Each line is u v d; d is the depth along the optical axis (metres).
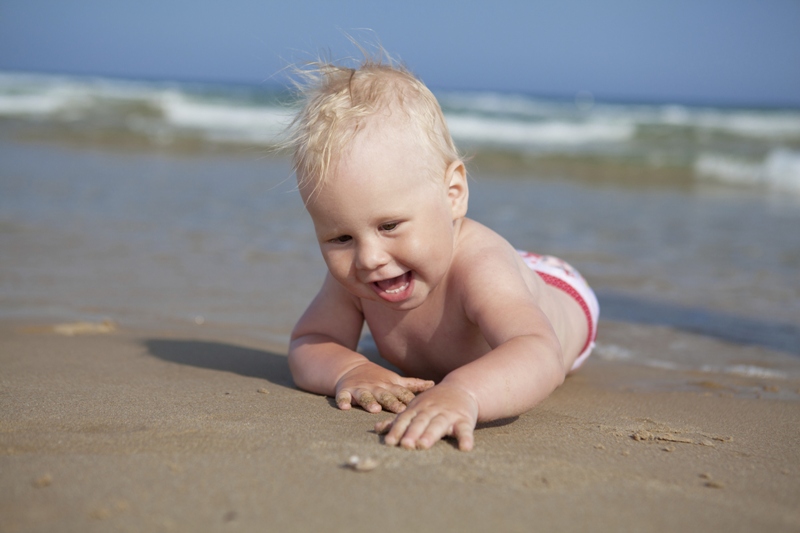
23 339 3.32
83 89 26.03
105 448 1.67
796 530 1.38
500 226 8.01
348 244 2.06
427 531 1.28
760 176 15.17
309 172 2.01
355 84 2.08
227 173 12.20
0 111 20.09
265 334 3.73
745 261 6.43
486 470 1.59
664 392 2.82
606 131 21.33
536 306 2.22
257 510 1.33
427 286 2.17
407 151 2.01
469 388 1.90
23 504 1.34
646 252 6.75
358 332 2.64
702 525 1.37
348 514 1.33
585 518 1.37
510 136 20.75
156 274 5.08
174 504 1.35
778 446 2.03
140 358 3.04
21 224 6.65
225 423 1.90
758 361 3.53
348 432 1.84
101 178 10.59
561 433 1.99
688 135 21.47
